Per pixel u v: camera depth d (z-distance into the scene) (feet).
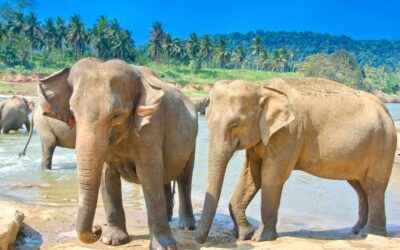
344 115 22.26
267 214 21.42
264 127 20.24
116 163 19.17
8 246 18.86
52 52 327.47
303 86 22.45
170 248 18.58
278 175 21.15
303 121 21.53
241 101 19.85
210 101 20.68
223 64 395.34
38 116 38.78
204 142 61.41
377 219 23.06
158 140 18.29
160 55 357.82
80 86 15.92
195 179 37.01
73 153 48.39
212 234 22.35
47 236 21.81
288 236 22.36
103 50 316.60
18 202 28.25
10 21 328.29
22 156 45.73
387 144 22.91
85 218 15.44
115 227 20.44
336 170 22.52
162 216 18.62
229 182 36.42
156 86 16.65
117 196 20.39
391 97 385.09
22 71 257.75
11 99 67.72
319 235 23.16
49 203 28.50
